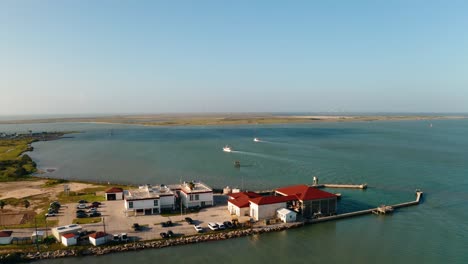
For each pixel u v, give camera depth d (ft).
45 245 217.15
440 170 476.95
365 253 216.74
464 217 284.41
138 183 414.21
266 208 267.39
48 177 451.12
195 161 563.48
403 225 265.34
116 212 282.56
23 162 544.62
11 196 340.80
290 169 488.85
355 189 378.32
